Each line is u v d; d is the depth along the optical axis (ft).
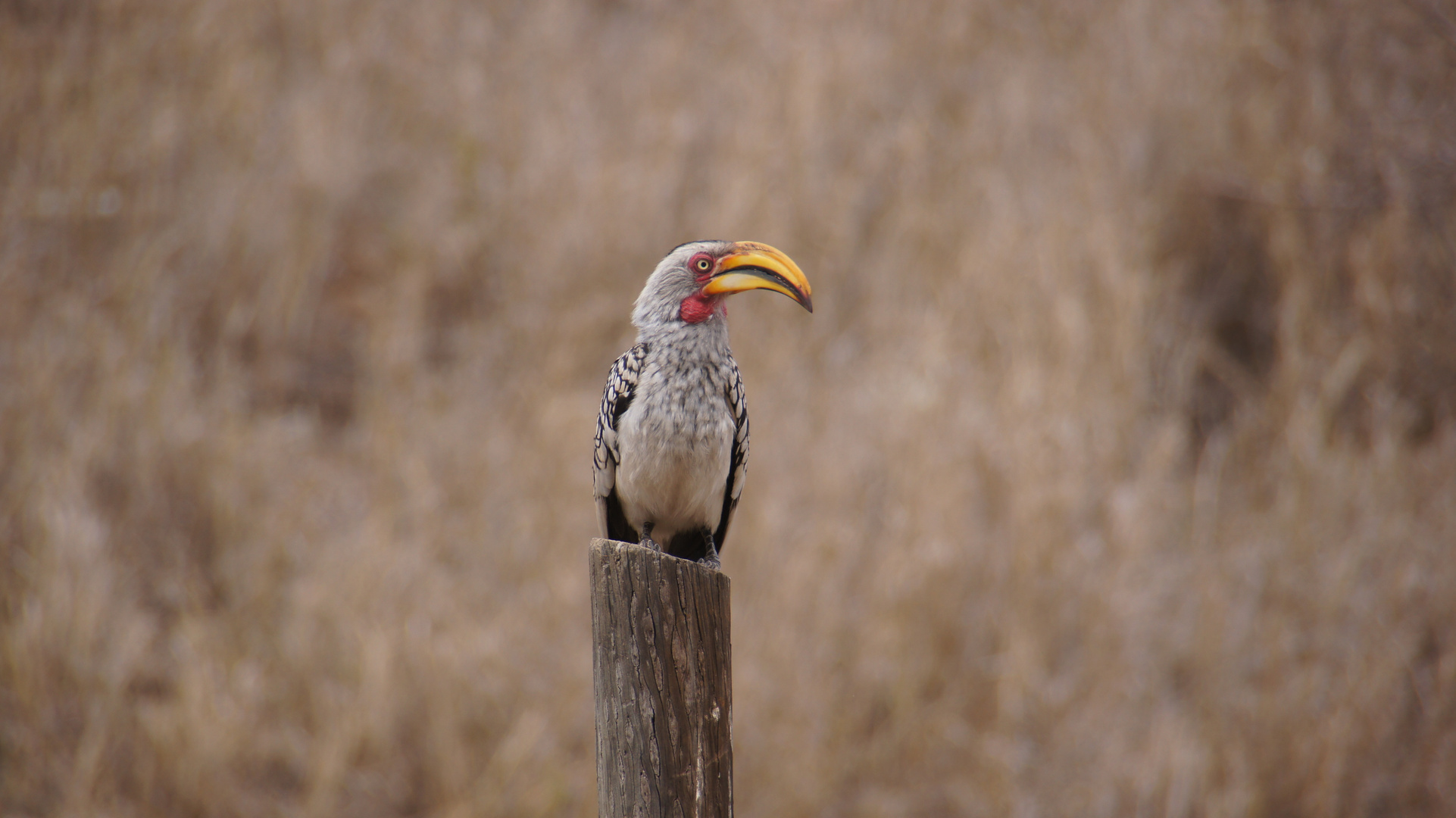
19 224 44.19
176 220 46.65
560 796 30.91
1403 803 32.53
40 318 41.68
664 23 58.54
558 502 37.68
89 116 47.16
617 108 53.31
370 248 50.67
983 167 49.67
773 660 32.55
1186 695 34.88
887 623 33.83
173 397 39.75
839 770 31.71
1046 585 35.24
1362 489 38.88
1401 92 48.49
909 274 46.32
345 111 51.34
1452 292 44.83
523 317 45.24
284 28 54.70
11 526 35.24
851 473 37.17
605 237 47.37
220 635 34.53
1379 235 45.50
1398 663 34.24
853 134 51.37
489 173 50.62
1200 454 43.73
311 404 44.45
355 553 35.91
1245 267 48.55
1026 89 52.47
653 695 14.44
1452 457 39.99
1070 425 38.91
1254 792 31.60
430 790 31.22
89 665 32.53
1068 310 42.11
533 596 35.04
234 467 38.70
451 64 54.90
